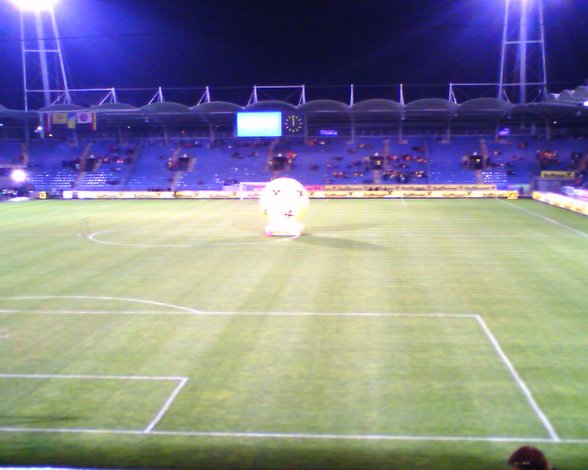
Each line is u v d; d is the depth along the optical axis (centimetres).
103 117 6719
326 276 2308
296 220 3428
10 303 1962
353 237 3291
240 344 1553
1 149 7431
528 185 6156
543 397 1227
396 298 1977
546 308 1845
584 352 1472
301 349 1511
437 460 1005
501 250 2845
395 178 6562
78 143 7494
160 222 4097
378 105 6175
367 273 2353
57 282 2252
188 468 995
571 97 5366
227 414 1170
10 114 6600
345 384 1298
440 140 7112
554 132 7062
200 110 6444
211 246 3027
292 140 7275
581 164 6494
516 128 7100
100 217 4453
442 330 1647
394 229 3609
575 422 1123
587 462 991
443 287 2117
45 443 1071
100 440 1080
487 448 1038
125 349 1527
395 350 1498
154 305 1925
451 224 3844
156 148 7325
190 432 1105
